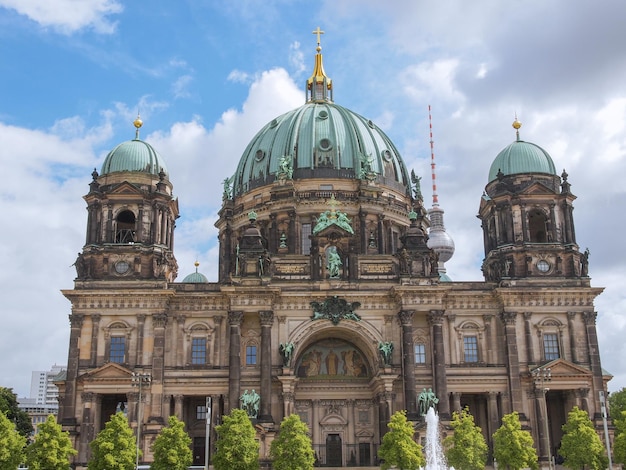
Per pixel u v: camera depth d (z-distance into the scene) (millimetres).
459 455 91375
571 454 93688
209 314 106750
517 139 122125
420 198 136625
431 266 109188
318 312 106438
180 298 106688
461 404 110625
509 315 106938
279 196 124438
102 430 94938
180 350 105250
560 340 107000
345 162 129000
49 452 85500
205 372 104000
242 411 92500
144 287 105688
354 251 110562
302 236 123625
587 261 110750
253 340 105812
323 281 107938
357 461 109312
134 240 110062
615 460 95062
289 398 102625
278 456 89812
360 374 113188
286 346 104562
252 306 104625
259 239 108438
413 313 105375
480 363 106250
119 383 100500
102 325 104188
